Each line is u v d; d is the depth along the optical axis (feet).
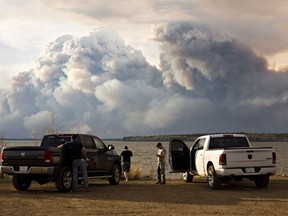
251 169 51.60
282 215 34.14
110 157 60.34
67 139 55.11
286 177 71.31
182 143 62.28
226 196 45.78
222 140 57.00
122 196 46.24
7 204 40.40
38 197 45.55
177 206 38.88
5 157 50.24
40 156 48.80
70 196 46.42
